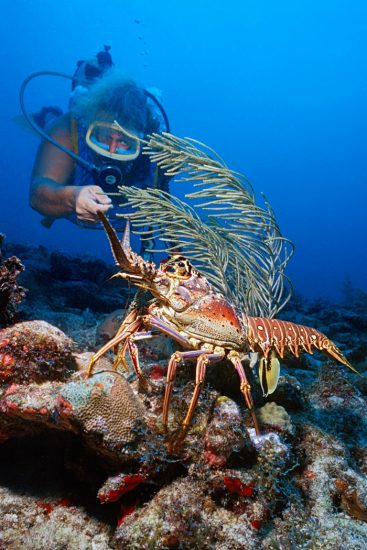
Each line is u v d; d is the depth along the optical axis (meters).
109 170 1.12
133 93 1.18
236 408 0.47
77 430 0.42
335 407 0.66
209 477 0.43
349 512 0.47
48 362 0.47
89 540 0.43
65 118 1.26
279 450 0.46
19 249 1.78
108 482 0.42
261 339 0.60
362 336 1.39
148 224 0.79
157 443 0.43
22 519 0.44
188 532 0.39
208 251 0.78
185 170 0.77
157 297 0.55
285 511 0.46
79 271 1.45
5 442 0.50
